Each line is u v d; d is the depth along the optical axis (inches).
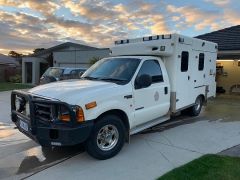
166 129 283.7
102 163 195.3
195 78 320.8
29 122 191.0
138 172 179.8
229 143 237.6
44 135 183.3
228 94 628.4
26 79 1256.8
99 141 199.3
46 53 1432.1
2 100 543.5
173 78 270.1
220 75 658.8
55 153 217.2
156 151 217.6
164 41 262.4
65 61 1132.5
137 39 287.1
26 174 180.5
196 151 217.0
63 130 177.8
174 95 271.3
